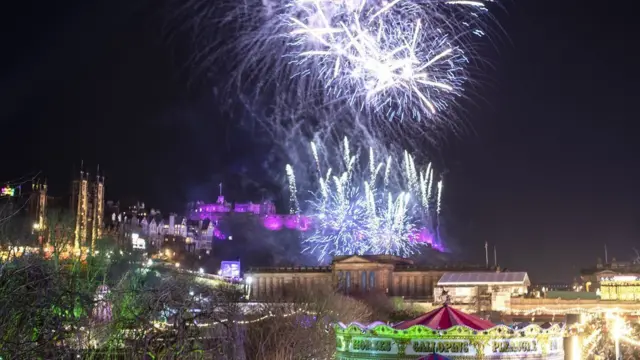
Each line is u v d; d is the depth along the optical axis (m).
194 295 45.03
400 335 39.47
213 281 146.50
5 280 34.03
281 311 99.88
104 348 40.56
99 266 91.12
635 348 105.31
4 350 31.92
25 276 34.69
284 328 88.19
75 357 36.41
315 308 133.00
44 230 99.69
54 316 34.44
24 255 49.47
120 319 39.62
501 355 39.00
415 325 39.34
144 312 39.72
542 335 39.72
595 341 97.38
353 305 173.75
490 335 38.94
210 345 40.66
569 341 52.97
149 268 137.25
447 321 41.50
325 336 91.81
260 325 87.06
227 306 46.72
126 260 149.62
